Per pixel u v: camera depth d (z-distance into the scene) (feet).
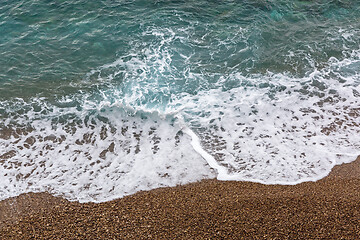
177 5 67.82
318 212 34.81
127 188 38.40
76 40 59.47
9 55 56.08
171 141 44.14
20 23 61.77
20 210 35.94
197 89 51.90
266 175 40.11
